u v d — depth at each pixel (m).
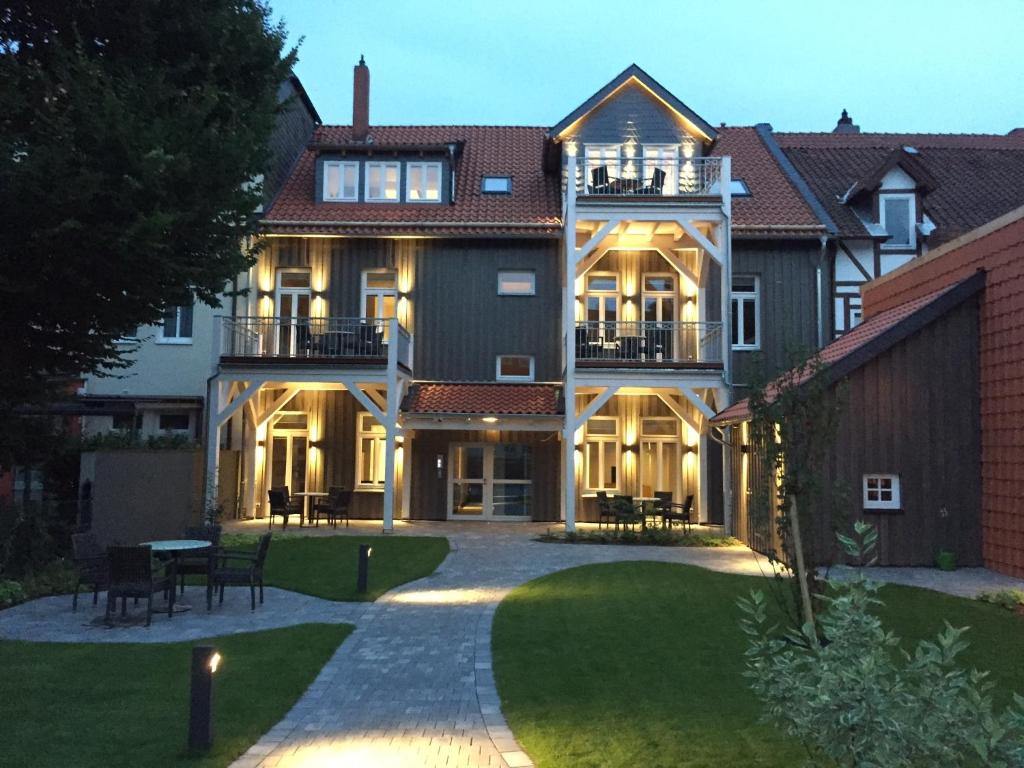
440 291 20.94
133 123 9.77
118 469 14.32
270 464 20.83
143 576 9.07
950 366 13.32
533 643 8.16
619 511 17.02
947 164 23.94
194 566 10.32
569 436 17.53
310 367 17.95
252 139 11.39
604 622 9.02
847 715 3.26
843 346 15.05
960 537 13.08
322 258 20.86
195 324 20.34
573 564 13.46
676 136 20.89
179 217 10.33
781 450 6.77
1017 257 12.20
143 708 6.09
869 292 17.11
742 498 16.25
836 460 13.19
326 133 24.89
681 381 17.70
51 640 8.30
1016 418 12.21
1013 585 11.38
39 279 10.37
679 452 20.62
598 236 18.02
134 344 20.20
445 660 7.59
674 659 7.50
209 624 9.10
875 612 9.53
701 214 18.06
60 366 12.22
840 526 6.72
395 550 14.88
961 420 13.24
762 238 19.94
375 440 20.80
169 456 15.77
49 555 12.38
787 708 3.67
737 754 5.18
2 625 9.04
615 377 17.75
